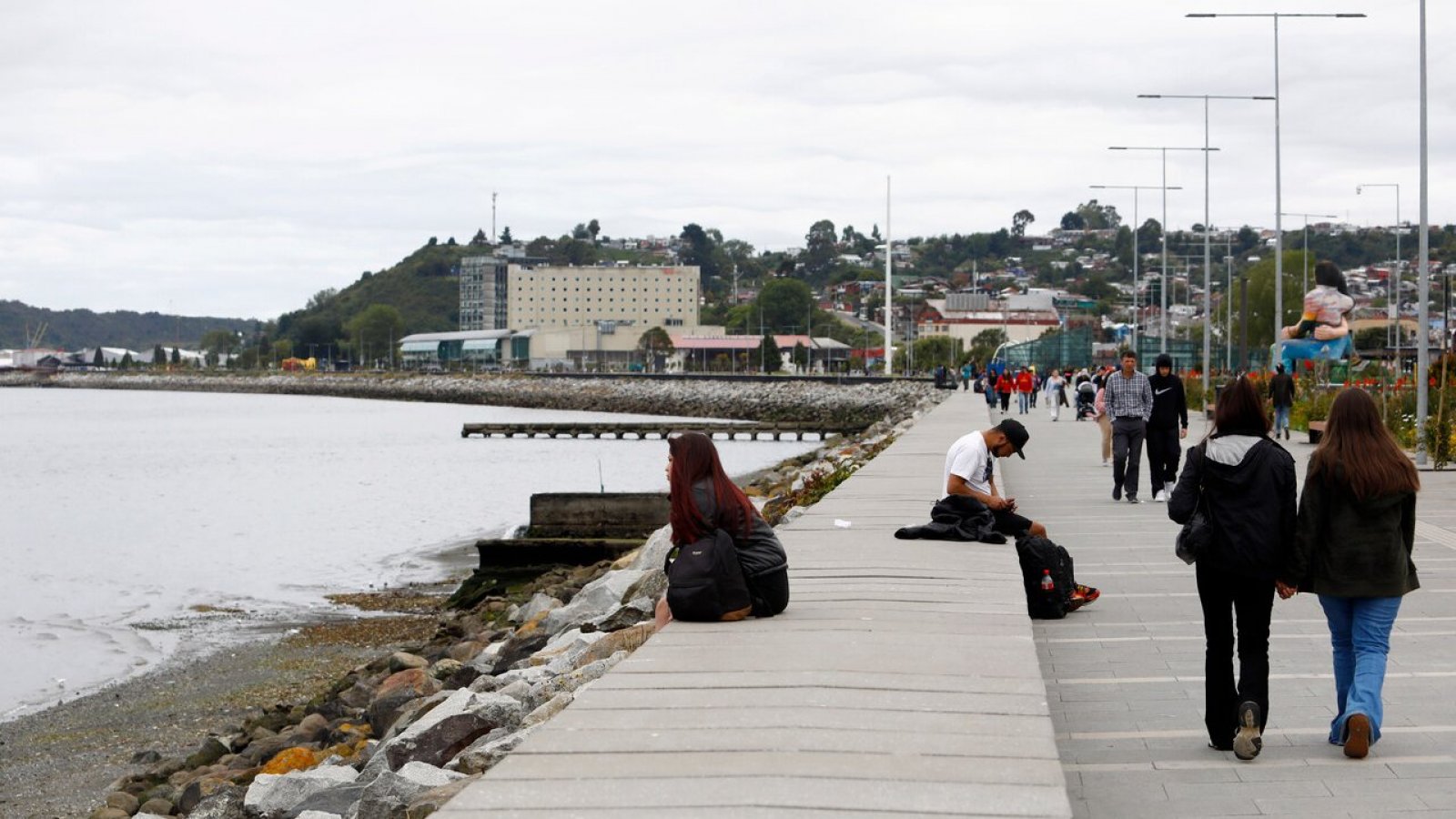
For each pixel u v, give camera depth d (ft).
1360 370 200.34
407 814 25.21
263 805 32.01
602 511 103.45
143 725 65.57
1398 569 24.49
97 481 230.07
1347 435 24.38
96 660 81.35
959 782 18.83
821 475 83.76
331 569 119.44
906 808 17.79
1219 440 24.99
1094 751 26.17
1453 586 44.19
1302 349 245.65
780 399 441.27
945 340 611.47
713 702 23.25
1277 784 23.84
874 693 23.75
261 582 112.27
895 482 67.72
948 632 28.94
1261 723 24.66
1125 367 71.72
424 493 196.13
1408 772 24.39
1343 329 244.42
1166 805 22.85
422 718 34.35
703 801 18.07
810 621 30.30
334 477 229.04
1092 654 34.68
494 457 270.26
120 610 99.66
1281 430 126.93
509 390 585.22
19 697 72.08
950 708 22.76
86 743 62.44
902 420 175.94
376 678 57.62
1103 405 94.79
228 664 79.10
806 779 18.98
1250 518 24.50
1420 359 94.58
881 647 27.45
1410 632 36.86
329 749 43.60
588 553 98.07
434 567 119.14
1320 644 35.32
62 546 140.26
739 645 27.63
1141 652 34.88
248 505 183.73
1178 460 71.46
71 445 340.80
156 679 75.77
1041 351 325.62
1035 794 18.30
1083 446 120.16
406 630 87.81
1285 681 31.42
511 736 29.01
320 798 31.50
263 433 379.96
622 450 286.87
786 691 23.94
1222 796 23.26
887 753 20.20
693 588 29.96
